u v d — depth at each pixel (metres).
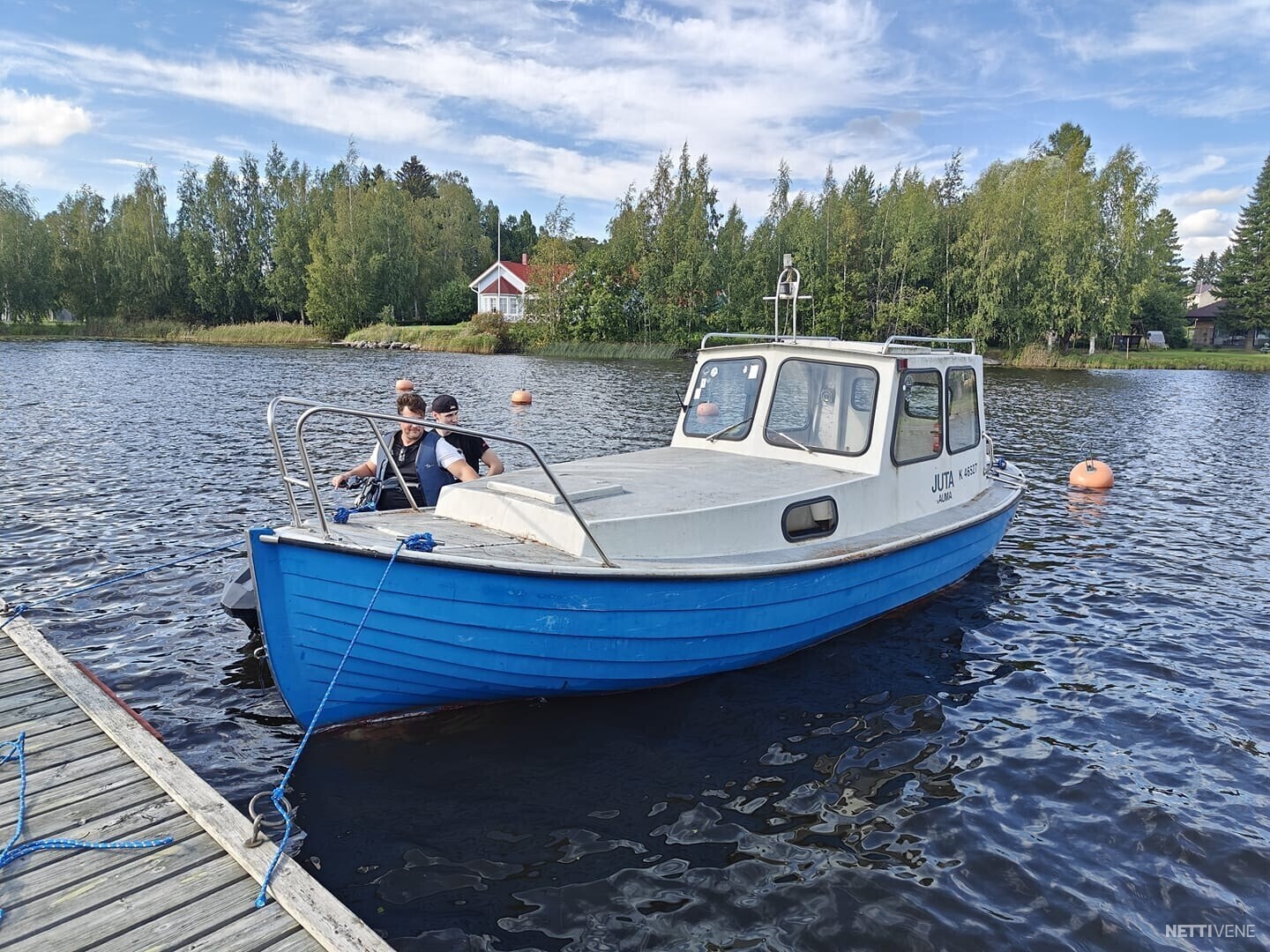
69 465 13.80
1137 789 5.00
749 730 5.50
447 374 34.91
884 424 6.75
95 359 40.31
